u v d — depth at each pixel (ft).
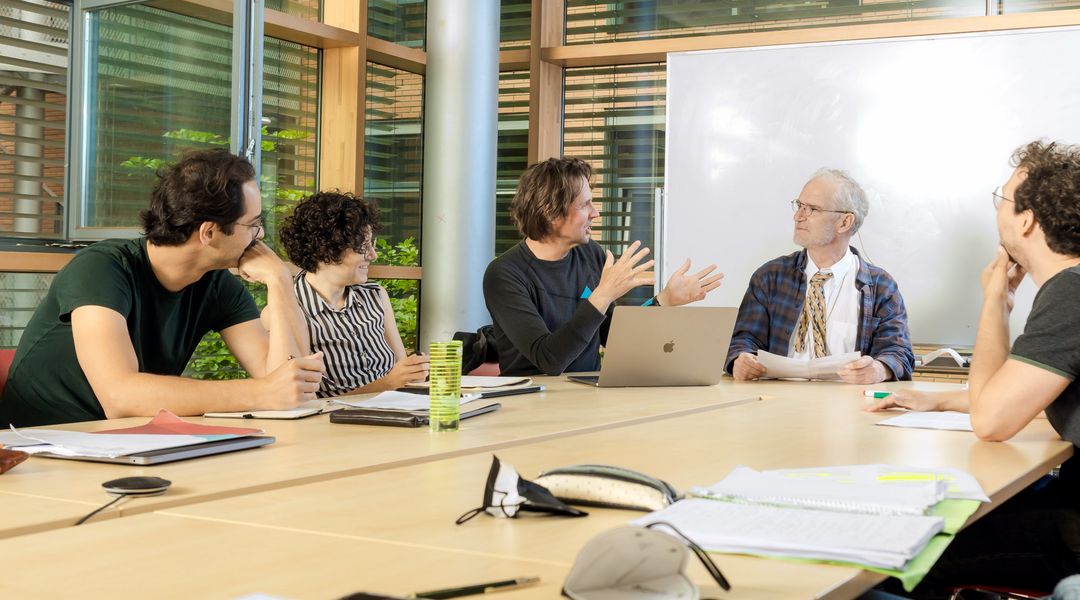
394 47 17.83
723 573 3.05
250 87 13.08
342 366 10.12
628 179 19.39
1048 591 5.98
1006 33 15.98
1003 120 16.03
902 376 10.92
